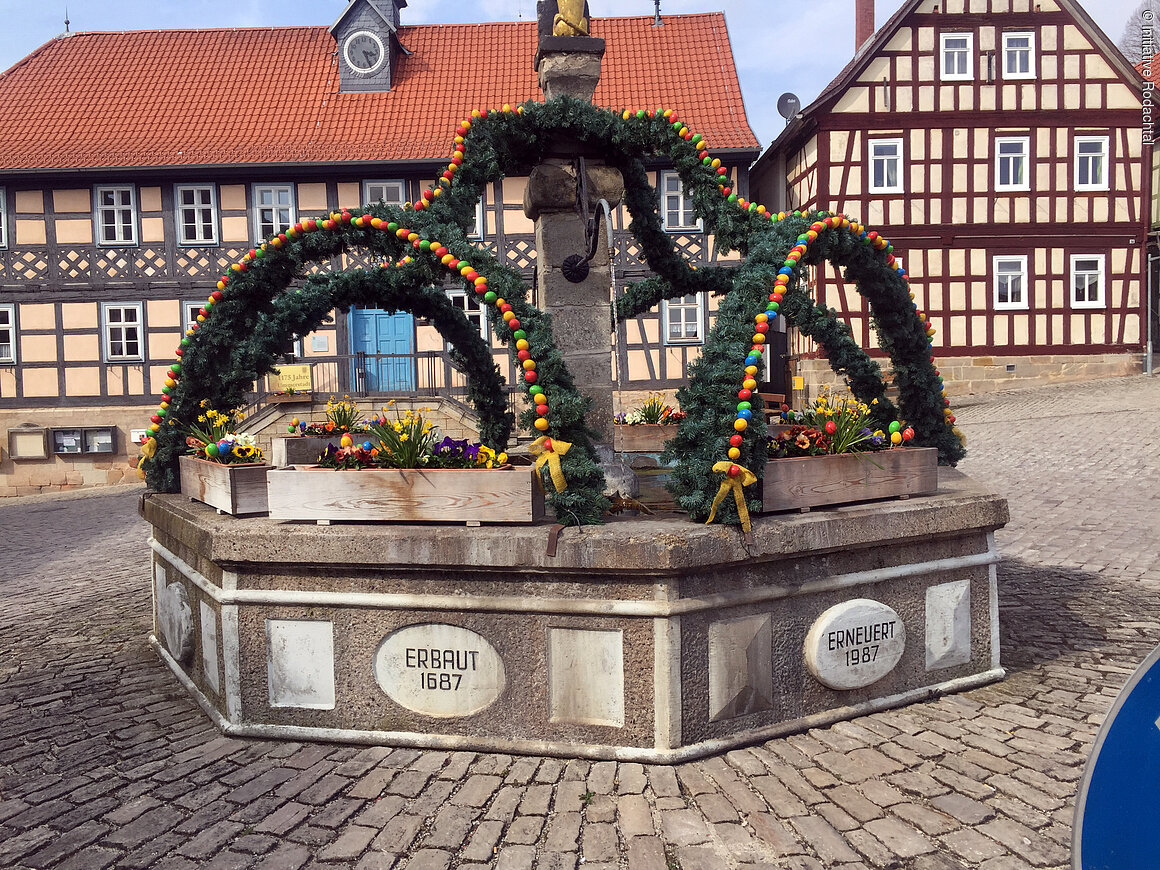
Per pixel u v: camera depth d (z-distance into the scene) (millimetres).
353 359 17578
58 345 17562
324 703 3318
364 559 3184
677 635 3023
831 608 3398
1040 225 18938
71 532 10914
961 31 18672
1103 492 9211
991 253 19031
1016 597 5324
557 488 3248
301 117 18297
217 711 3561
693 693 3078
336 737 3271
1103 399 16578
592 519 3264
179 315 17516
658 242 5156
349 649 3285
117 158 17203
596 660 3098
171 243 17453
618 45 19516
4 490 17656
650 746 3055
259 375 4426
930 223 18922
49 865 2455
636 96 18422
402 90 18938
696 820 2617
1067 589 5496
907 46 18703
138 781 2990
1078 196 18953
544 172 4688
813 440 3727
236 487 3719
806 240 3639
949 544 3713
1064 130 18844
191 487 4297
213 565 3473
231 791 2885
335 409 5566
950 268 19047
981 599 3826
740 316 3432
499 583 3145
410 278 4824
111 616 5668
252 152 17344
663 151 4457
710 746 3082
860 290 4289
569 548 3025
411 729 3248
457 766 3039
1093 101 18812
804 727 3297
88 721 3619
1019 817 2598
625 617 3049
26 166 17016
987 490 4023
